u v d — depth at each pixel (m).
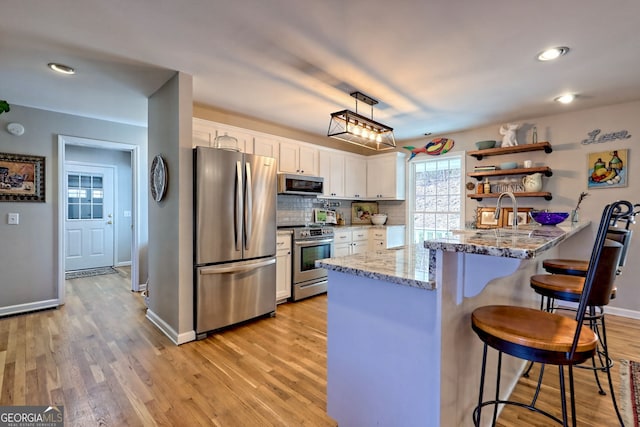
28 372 2.20
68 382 2.08
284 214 4.45
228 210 2.95
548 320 1.30
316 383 2.10
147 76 2.69
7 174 3.32
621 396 1.97
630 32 1.98
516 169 3.80
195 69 2.56
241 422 1.72
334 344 1.68
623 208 3.27
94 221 5.86
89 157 5.80
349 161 5.08
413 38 2.07
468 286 1.43
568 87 2.88
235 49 2.23
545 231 1.82
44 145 3.55
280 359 2.42
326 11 1.79
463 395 1.46
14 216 3.37
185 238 2.72
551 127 3.74
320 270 4.17
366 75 2.65
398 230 5.09
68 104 3.39
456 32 2.00
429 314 1.28
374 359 1.49
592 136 3.49
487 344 1.27
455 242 1.21
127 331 2.93
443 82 2.78
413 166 5.17
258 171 3.19
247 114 3.81
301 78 2.72
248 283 3.12
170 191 2.80
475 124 4.13
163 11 1.79
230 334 2.91
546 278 2.04
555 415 1.80
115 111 3.63
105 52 2.28
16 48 2.21
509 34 2.02
